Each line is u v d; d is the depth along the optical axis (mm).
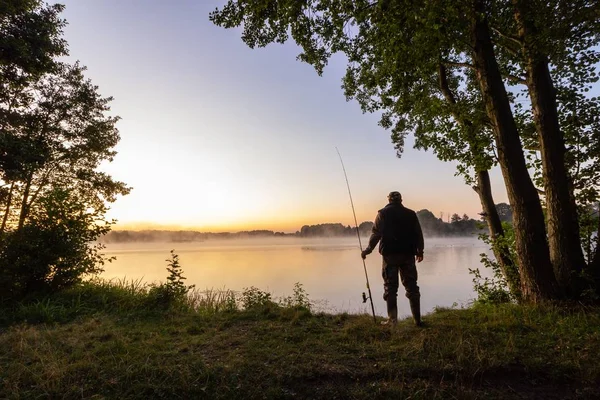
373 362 3398
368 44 7516
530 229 5477
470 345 3566
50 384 3051
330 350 3709
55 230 6785
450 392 2934
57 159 15594
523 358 3338
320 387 3031
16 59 10469
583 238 6223
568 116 6480
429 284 17781
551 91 5988
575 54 6094
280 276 24531
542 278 5355
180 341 4125
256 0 6156
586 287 5352
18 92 14109
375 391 2941
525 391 2973
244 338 4191
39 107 15305
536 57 5742
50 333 4426
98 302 6316
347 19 6273
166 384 3055
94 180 16594
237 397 2896
